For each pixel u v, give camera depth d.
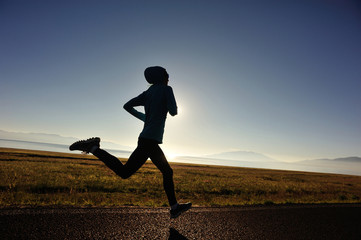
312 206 4.75
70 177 10.15
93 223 2.40
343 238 2.79
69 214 2.60
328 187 14.99
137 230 2.36
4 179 7.82
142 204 4.09
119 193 7.13
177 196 7.41
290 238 2.61
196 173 21.78
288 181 19.56
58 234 2.01
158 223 2.67
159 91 2.46
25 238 1.84
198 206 3.82
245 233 2.63
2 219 2.19
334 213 4.22
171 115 2.45
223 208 3.81
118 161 2.19
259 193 9.89
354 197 9.02
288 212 3.96
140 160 2.26
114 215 2.77
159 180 12.05
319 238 2.70
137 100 2.58
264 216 3.50
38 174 10.50
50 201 3.72
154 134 2.30
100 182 9.39
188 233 2.44
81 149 2.15
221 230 2.65
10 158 21.61
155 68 2.63
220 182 13.66
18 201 3.44
